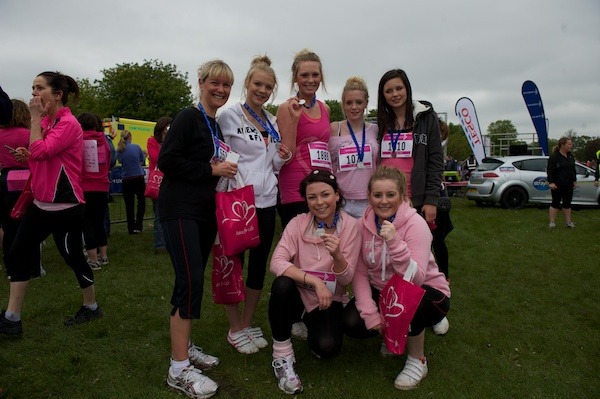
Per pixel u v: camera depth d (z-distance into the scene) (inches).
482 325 136.7
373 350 120.0
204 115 101.7
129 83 1398.9
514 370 108.3
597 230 308.8
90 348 120.1
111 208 435.2
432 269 103.4
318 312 105.5
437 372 107.5
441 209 147.7
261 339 121.9
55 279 184.1
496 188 456.4
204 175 97.4
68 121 122.6
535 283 179.9
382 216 101.2
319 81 122.4
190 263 96.9
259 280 118.9
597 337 126.6
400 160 126.1
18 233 122.6
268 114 117.0
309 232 106.9
